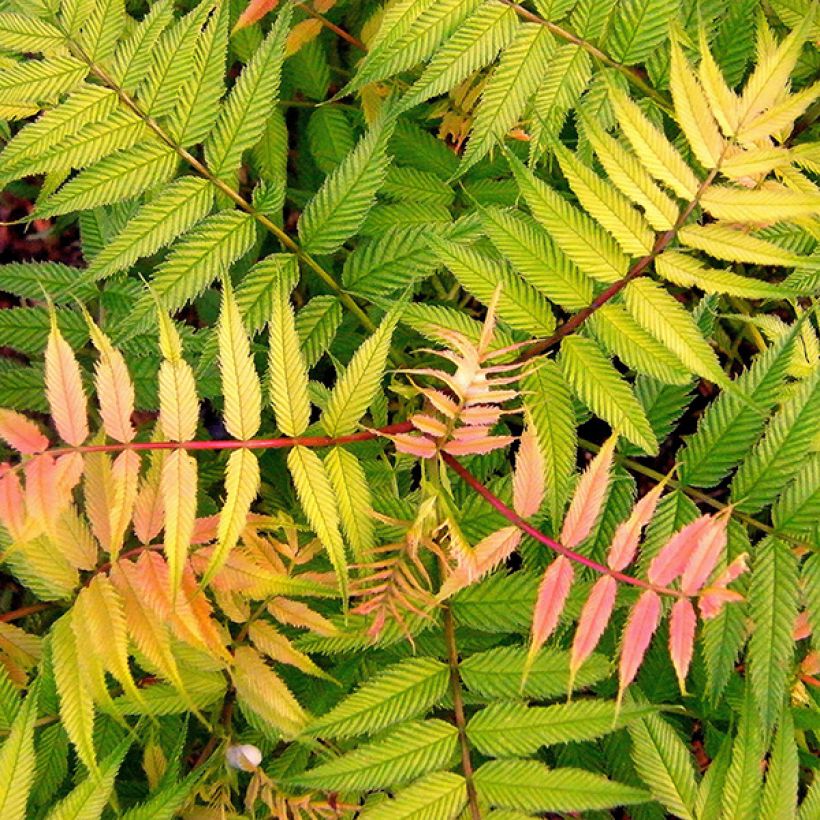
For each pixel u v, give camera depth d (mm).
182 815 760
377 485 792
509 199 848
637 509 697
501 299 745
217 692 766
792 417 746
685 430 940
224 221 778
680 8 789
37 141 750
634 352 732
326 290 871
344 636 756
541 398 748
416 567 767
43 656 747
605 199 719
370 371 726
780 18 806
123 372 702
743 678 812
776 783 733
